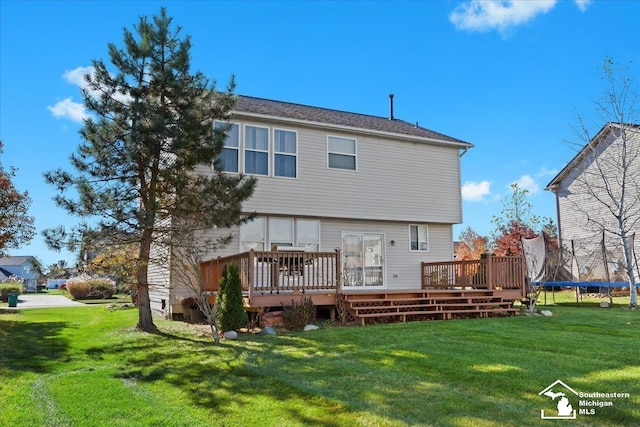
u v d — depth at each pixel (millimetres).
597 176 22266
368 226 15945
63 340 9438
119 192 10266
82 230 9867
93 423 4641
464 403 4785
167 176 10195
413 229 16766
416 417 4453
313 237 14922
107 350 8320
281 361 6910
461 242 34156
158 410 4988
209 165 10789
